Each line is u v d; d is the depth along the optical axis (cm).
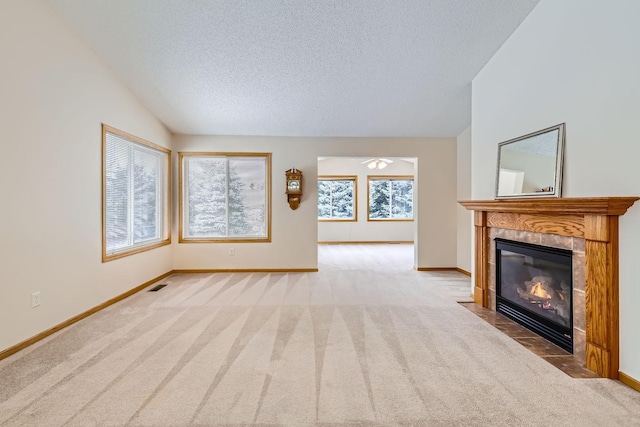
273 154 556
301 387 205
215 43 331
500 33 318
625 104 207
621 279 211
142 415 177
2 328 245
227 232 555
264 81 395
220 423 171
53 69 291
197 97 429
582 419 175
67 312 310
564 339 259
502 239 341
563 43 256
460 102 448
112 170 385
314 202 561
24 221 263
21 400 190
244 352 253
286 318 330
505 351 257
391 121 507
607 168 220
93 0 280
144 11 293
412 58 354
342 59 355
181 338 279
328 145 563
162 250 506
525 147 297
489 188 359
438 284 475
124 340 275
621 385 208
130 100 414
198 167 550
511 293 335
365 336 285
